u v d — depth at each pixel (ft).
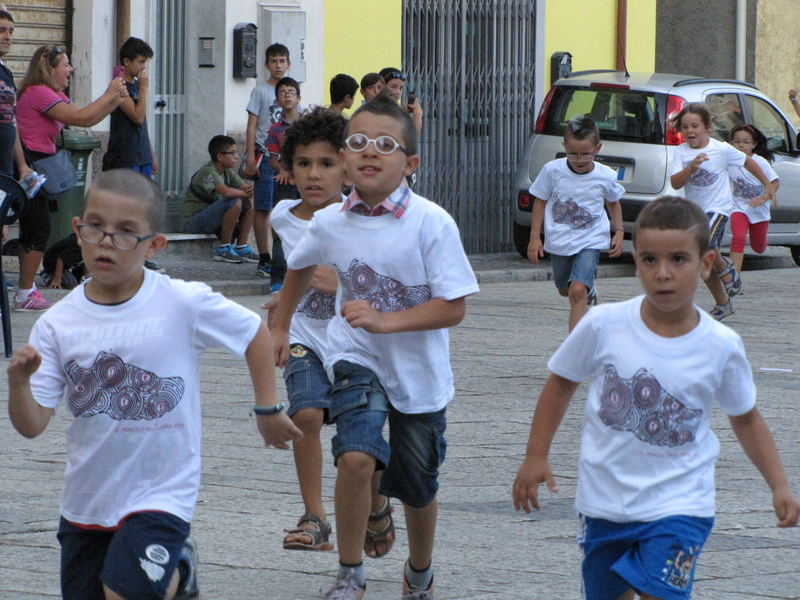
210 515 47.83
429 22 145.48
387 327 36.22
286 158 45.14
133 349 30.30
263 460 56.29
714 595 39.96
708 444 31.71
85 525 30.73
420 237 37.83
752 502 51.26
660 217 30.71
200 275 114.93
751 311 109.29
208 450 57.93
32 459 55.67
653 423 31.27
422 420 38.24
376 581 41.52
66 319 30.63
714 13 204.95
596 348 32.24
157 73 127.95
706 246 30.86
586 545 31.91
